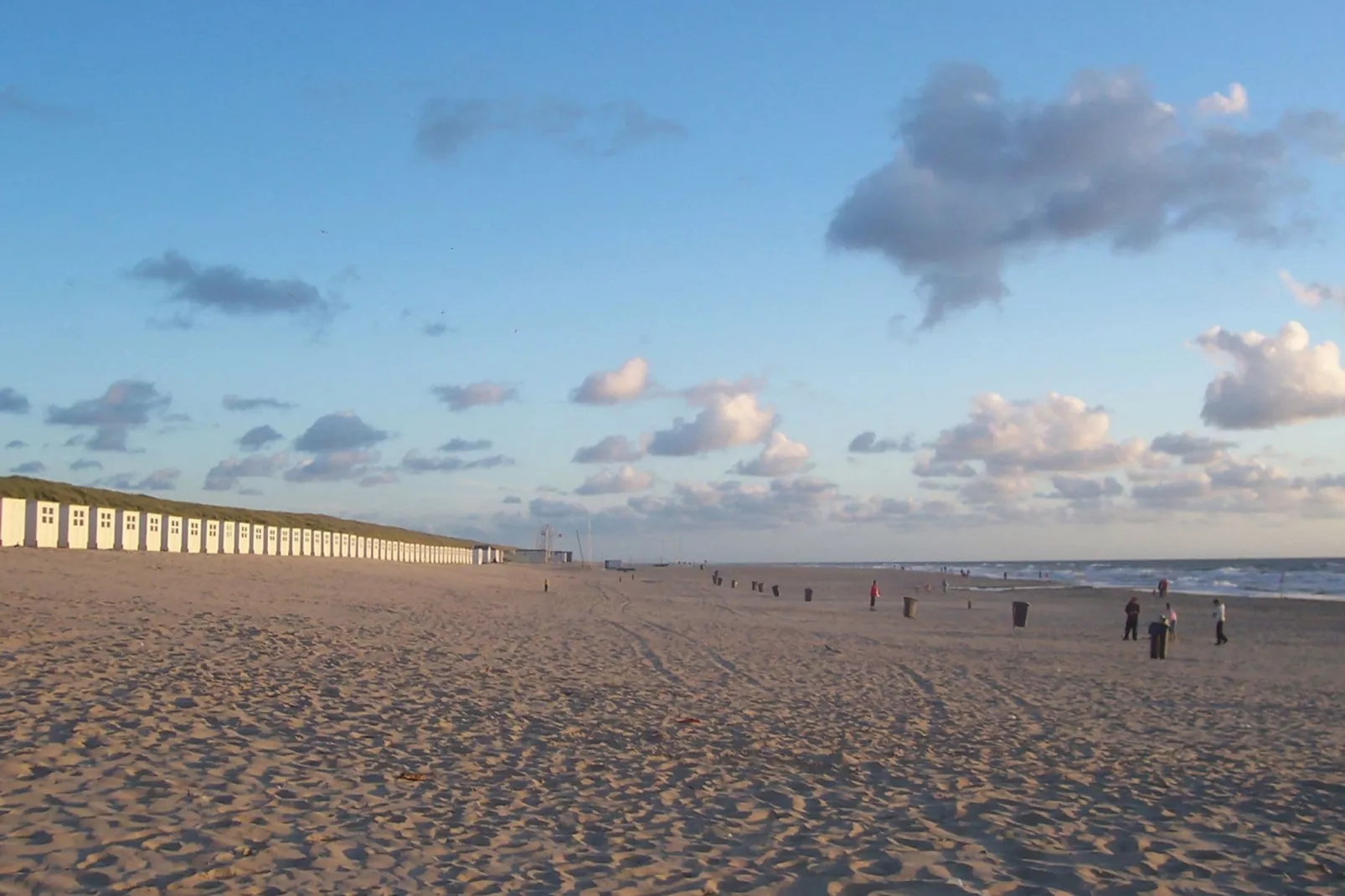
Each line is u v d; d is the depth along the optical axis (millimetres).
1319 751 13641
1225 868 7848
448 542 191500
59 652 14312
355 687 14148
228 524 45375
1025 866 7672
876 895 6781
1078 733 14469
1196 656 28969
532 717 13094
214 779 8508
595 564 186000
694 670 19922
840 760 11602
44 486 65188
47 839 6617
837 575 122750
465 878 6609
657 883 6805
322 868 6574
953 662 24359
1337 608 56000
